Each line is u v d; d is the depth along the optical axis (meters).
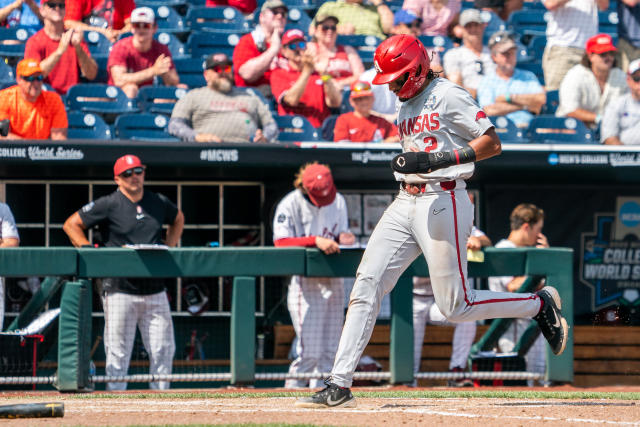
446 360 29.28
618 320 30.11
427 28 38.66
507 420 12.89
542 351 26.02
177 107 30.53
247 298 23.34
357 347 14.54
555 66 37.28
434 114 14.01
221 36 36.31
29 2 35.66
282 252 23.50
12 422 12.81
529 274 24.31
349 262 23.73
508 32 35.03
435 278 14.24
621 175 32.12
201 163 28.58
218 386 27.61
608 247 33.53
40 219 32.59
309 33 37.25
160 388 24.14
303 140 32.06
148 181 32.06
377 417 13.38
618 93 34.44
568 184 33.41
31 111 29.30
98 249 22.86
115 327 23.75
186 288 27.48
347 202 32.72
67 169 29.95
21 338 23.70
